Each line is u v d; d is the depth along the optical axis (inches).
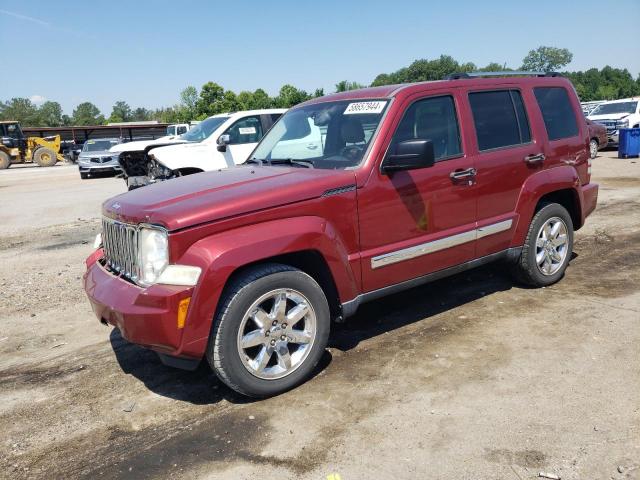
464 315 194.2
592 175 553.0
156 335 133.0
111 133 1817.2
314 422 133.0
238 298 136.4
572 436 120.2
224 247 134.6
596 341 165.3
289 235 142.6
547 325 180.1
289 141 193.5
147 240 138.6
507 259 204.7
